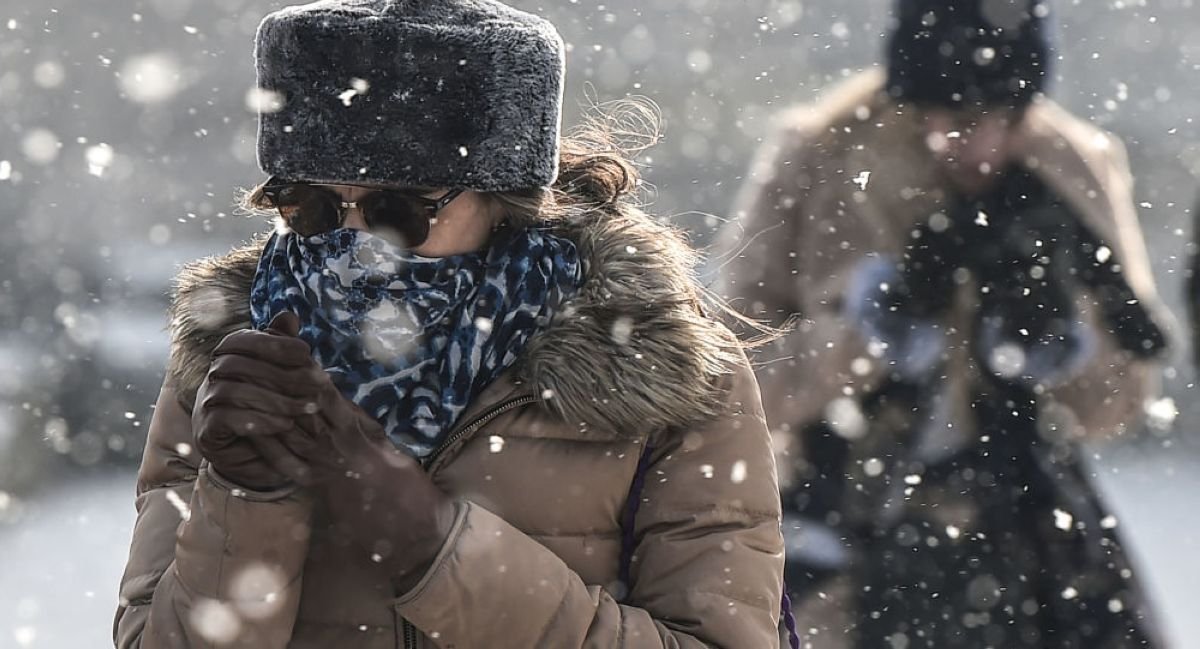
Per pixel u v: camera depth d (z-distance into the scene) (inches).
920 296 281.3
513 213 154.3
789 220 293.1
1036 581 271.3
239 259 161.8
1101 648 270.4
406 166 148.6
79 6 1135.6
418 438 148.1
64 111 1085.1
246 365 135.0
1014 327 282.0
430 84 149.0
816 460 278.7
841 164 291.6
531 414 151.6
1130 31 893.8
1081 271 286.2
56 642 398.6
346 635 148.3
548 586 143.5
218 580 140.7
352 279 149.2
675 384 151.6
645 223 163.0
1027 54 290.7
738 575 151.7
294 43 150.4
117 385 665.0
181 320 158.6
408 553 139.7
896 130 289.7
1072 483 277.0
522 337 151.0
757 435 157.1
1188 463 622.5
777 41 965.2
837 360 281.4
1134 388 286.5
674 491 153.2
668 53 965.8
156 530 155.9
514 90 150.8
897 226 285.7
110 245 862.5
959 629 269.6
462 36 149.6
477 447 150.6
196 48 1157.7
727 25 981.8
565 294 153.8
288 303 150.9
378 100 148.6
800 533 275.7
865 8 963.3
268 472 138.5
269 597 141.6
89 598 435.2
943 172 287.6
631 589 153.8
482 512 143.6
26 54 1099.9
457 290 150.1
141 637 148.6
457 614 141.3
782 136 301.0
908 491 274.7
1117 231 291.6
